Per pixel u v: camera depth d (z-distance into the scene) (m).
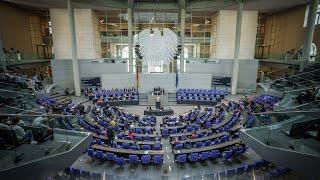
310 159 6.48
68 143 8.24
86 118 16.80
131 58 26.30
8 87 15.34
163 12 27.16
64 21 26.48
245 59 27.12
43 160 6.62
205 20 28.73
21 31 26.06
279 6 25.06
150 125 16.62
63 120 11.70
